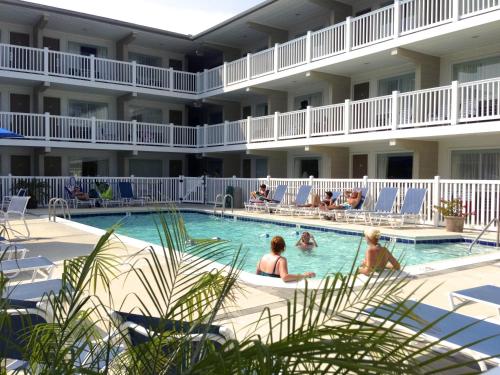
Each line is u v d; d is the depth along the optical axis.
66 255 8.54
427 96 15.52
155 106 28.23
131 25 24.06
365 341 1.44
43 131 21.78
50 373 1.75
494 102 14.07
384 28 16.53
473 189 12.91
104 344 2.44
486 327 3.46
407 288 6.13
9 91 23.23
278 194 19.16
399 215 13.66
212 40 26.47
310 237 11.84
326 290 1.70
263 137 21.66
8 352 2.79
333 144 19.41
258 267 7.03
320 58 19.00
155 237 13.96
